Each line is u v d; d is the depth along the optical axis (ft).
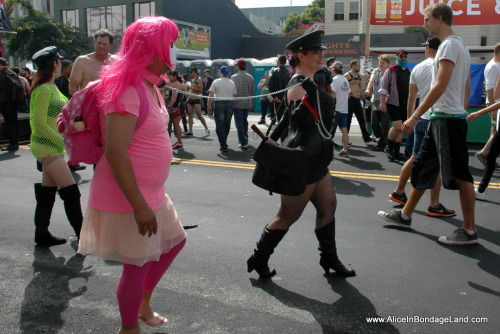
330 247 11.55
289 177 9.95
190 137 38.29
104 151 7.58
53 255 13.38
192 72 39.47
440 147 13.50
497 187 21.02
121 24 104.27
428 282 11.55
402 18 49.32
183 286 11.35
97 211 7.63
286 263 12.70
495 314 10.05
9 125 31.22
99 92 7.32
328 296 10.84
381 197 19.43
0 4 49.65
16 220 16.55
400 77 26.68
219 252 13.52
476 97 34.55
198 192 20.29
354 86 32.30
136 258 7.50
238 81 30.94
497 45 22.91
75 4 108.78
